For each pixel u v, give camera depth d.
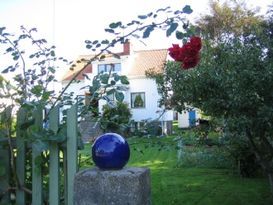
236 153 9.27
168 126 24.03
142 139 4.46
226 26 23.19
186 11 3.11
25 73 3.61
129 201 2.68
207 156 10.99
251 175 9.34
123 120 3.94
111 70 3.99
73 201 2.84
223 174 9.79
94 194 2.75
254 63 4.86
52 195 3.00
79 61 4.10
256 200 7.06
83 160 3.71
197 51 3.07
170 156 13.26
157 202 6.95
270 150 5.66
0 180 3.19
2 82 3.16
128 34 3.36
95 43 3.55
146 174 2.87
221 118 5.80
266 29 7.02
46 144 2.88
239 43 5.23
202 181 8.91
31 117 3.11
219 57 5.55
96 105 3.78
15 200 3.20
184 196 7.42
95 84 3.57
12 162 3.13
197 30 3.44
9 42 3.64
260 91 4.84
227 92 5.07
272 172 6.17
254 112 4.96
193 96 5.80
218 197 7.33
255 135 5.37
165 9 3.14
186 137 6.97
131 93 29.20
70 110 2.97
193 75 5.62
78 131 3.12
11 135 3.18
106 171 2.80
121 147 2.87
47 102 3.28
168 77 6.40
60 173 3.10
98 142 2.91
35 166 3.05
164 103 6.89
